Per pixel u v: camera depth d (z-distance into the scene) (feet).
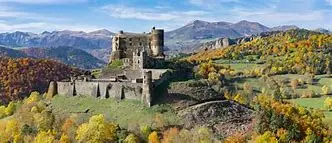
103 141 493.36
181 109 546.67
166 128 508.12
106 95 602.44
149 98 558.56
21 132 557.33
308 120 577.02
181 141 474.90
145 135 494.59
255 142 482.69
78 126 527.81
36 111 611.88
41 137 513.86
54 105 624.18
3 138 560.61
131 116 542.57
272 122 531.50
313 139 526.16
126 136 491.31
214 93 593.42
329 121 647.15
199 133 481.87
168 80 622.54
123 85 588.91
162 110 545.85
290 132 524.52
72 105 606.96
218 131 503.61
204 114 534.37
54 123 558.97
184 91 580.71
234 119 534.78
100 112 568.41
